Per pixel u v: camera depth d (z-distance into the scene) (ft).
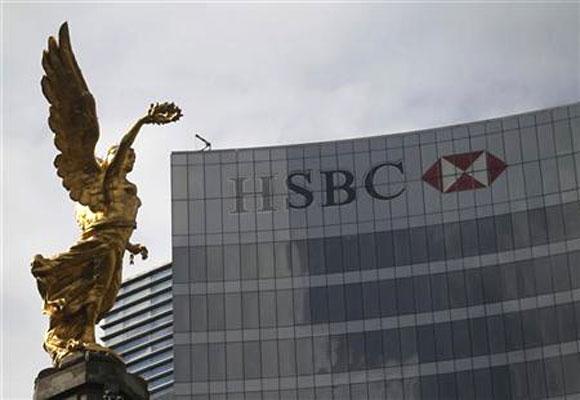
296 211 477.36
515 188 467.93
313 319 465.06
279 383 459.73
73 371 172.86
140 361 611.47
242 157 484.74
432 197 472.44
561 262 457.27
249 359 462.60
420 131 480.64
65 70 187.52
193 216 478.59
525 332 451.94
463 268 462.60
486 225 465.88
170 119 188.75
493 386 448.24
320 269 470.39
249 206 479.41
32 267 180.45
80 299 180.45
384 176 477.77
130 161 187.93
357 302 464.65
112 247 182.80
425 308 460.96
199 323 466.70
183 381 460.55
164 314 617.62
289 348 463.01
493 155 472.85
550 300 453.58
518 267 459.32
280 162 483.92
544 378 446.19
